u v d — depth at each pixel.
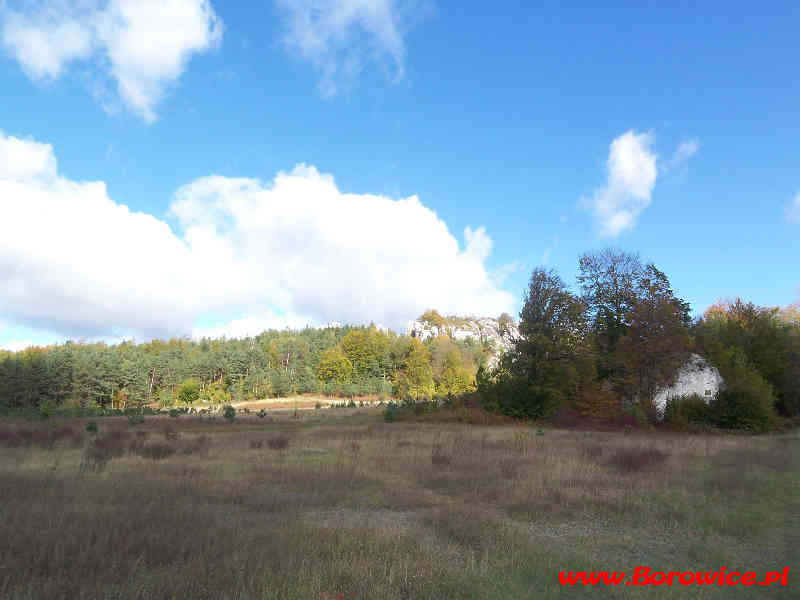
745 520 9.02
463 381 110.94
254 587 5.24
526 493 10.96
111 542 6.49
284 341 158.62
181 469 13.25
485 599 5.26
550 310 43.25
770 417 36.44
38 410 59.94
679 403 39.16
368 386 116.44
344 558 6.26
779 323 52.03
